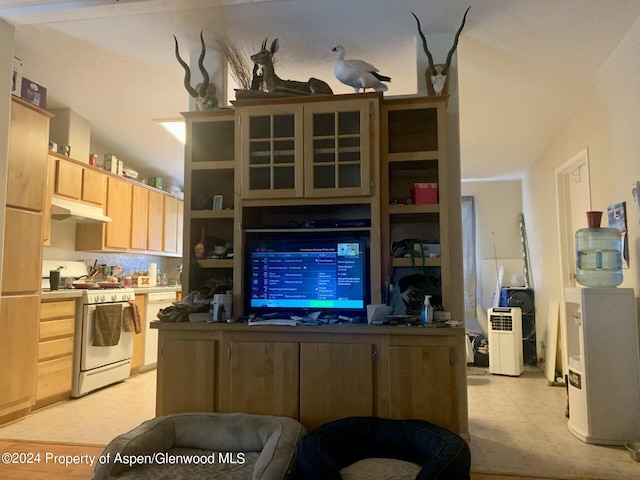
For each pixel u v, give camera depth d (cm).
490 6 264
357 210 318
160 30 300
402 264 282
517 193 598
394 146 312
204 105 306
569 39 291
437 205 278
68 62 341
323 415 248
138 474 198
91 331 397
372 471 191
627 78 286
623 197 297
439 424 238
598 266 298
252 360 258
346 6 271
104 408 354
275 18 284
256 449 228
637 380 276
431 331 240
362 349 248
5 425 311
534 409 346
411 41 308
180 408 263
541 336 497
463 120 417
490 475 233
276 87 289
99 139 509
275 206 300
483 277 590
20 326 324
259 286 289
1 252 300
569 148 404
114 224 487
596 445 274
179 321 272
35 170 340
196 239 312
